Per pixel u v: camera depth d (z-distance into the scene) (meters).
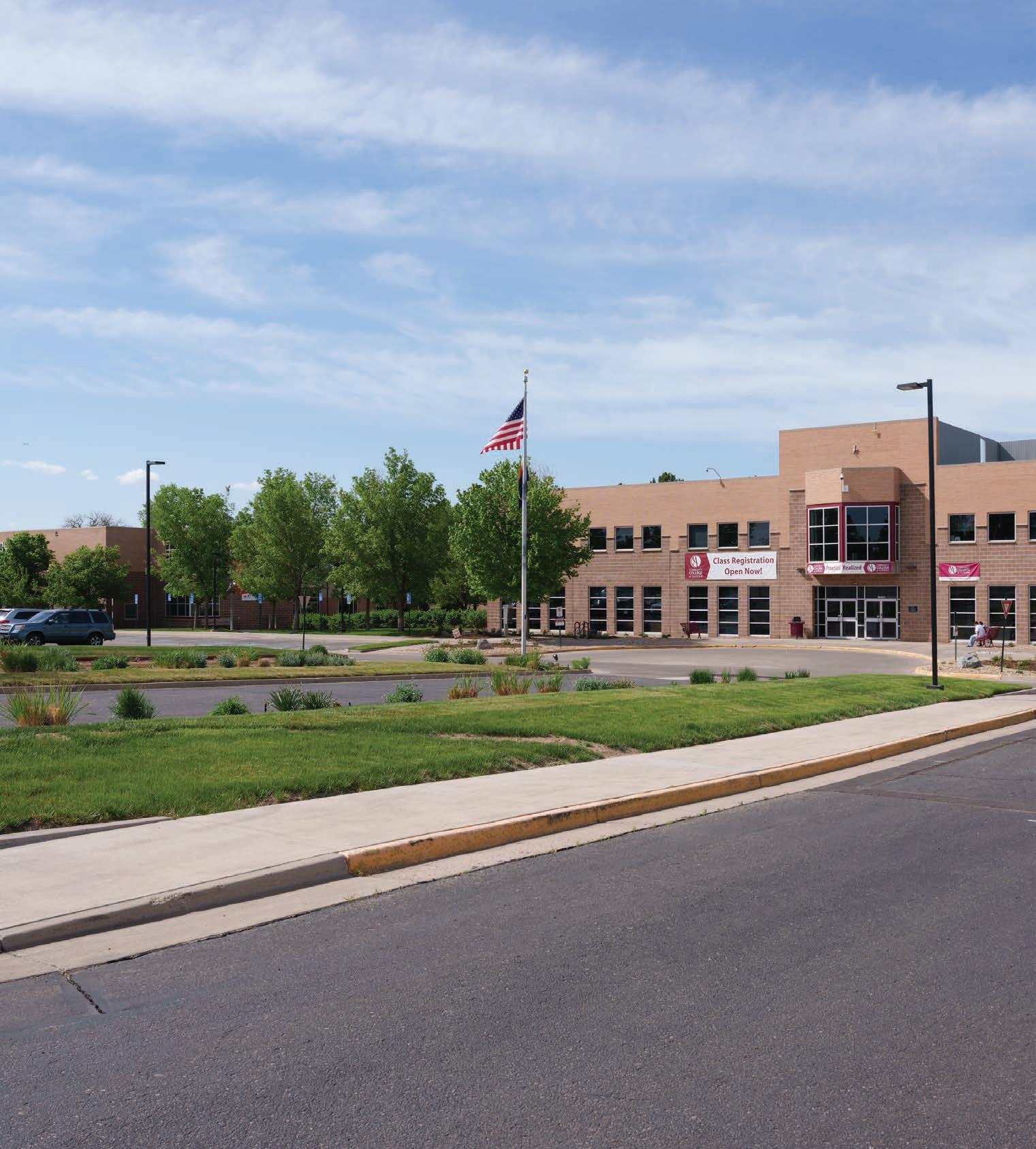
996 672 32.97
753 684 23.33
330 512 78.56
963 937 6.43
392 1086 4.37
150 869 7.50
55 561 79.31
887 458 52.50
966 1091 4.33
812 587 54.38
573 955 6.06
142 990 5.50
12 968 5.83
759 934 6.48
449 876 7.95
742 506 56.75
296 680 27.77
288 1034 4.91
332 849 8.12
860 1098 4.27
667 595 58.97
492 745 13.20
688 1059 4.63
